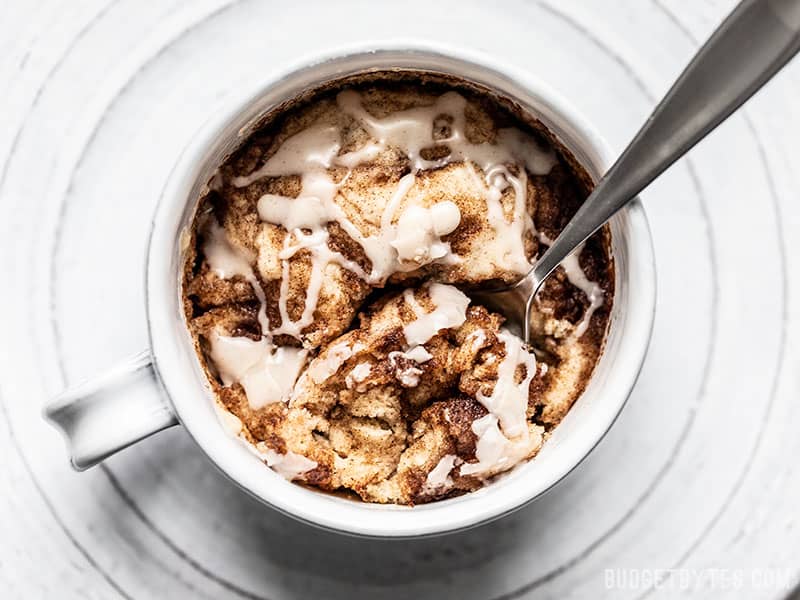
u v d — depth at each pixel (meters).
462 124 0.22
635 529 0.24
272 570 0.24
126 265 0.24
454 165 0.22
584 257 0.22
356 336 0.21
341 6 0.24
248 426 0.22
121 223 0.24
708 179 0.24
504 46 0.24
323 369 0.21
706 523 0.24
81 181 0.24
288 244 0.21
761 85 0.17
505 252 0.22
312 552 0.24
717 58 0.17
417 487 0.21
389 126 0.22
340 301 0.21
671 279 0.24
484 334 0.22
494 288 0.22
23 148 0.24
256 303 0.22
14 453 0.24
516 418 0.21
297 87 0.21
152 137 0.24
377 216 0.21
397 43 0.20
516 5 0.24
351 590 0.24
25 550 0.24
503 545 0.24
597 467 0.24
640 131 0.19
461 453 0.21
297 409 0.22
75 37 0.24
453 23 0.24
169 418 0.20
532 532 0.24
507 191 0.22
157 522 0.24
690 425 0.24
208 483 0.24
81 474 0.24
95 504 0.24
